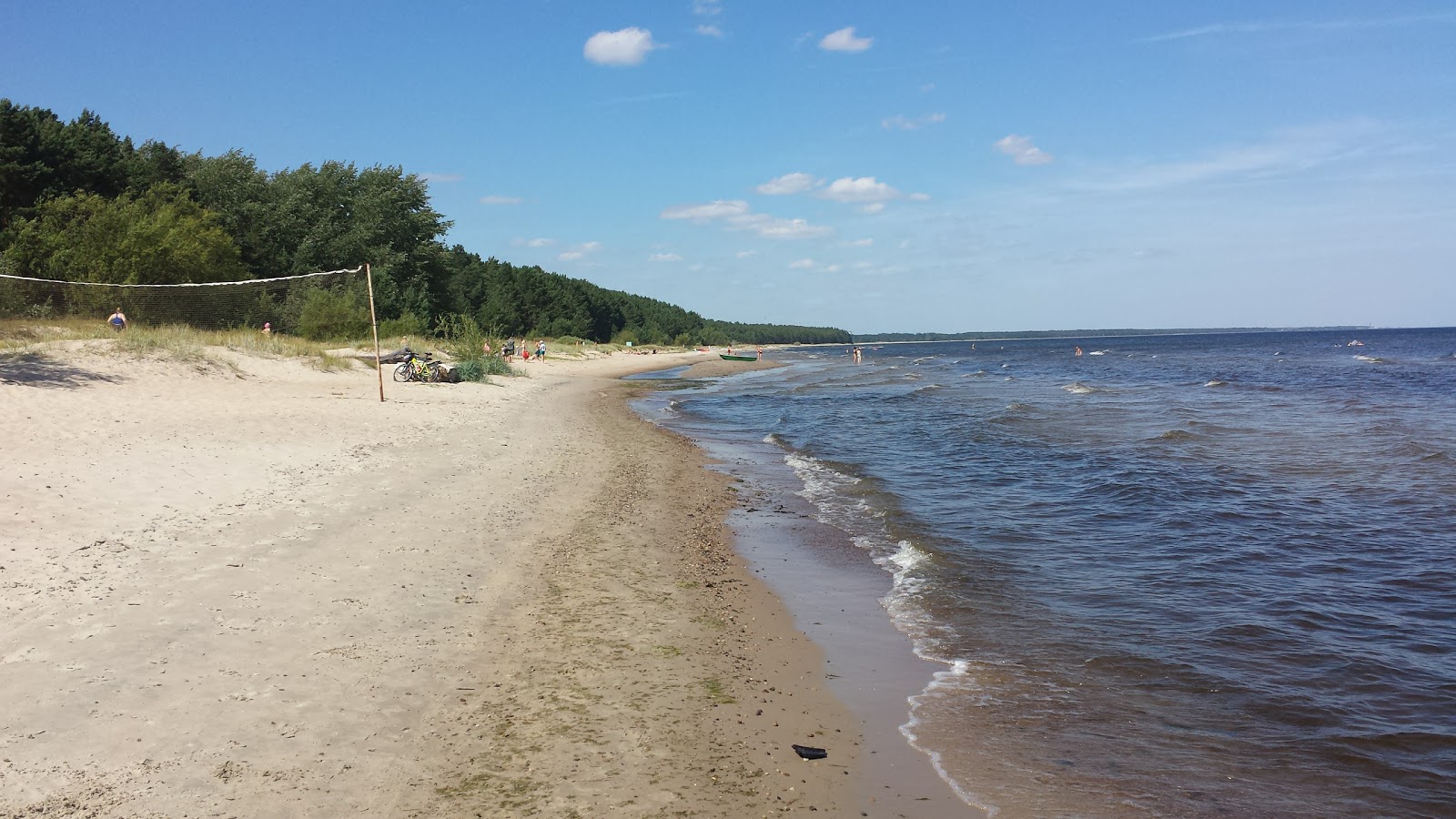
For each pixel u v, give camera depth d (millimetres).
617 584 8289
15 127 35312
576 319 104750
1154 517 12016
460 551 8867
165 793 4188
